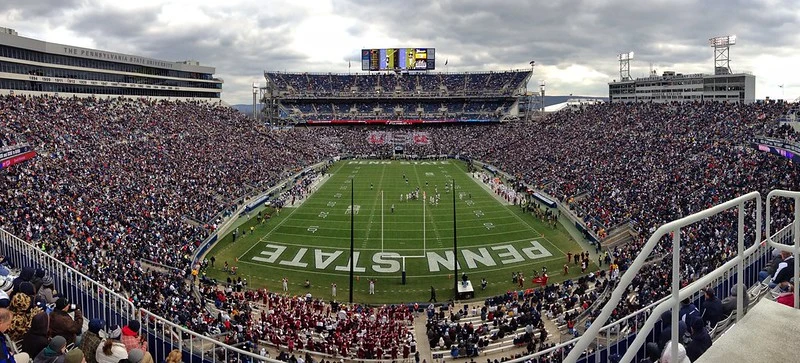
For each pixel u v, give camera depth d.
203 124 89.50
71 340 10.31
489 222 56.19
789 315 5.19
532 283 39.72
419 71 154.00
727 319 7.51
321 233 52.53
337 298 37.38
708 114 72.56
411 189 74.69
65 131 60.25
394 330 30.05
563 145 86.25
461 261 44.50
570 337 27.67
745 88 106.94
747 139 56.78
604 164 68.06
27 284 11.27
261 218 56.97
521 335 28.44
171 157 66.94
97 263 31.66
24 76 72.88
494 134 118.56
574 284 38.66
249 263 44.19
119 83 91.69
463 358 27.30
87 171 51.59
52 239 33.41
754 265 12.45
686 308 8.23
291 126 129.50
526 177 75.94
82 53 83.00
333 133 126.06
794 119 59.53
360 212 60.97
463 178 84.62
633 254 37.97
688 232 36.75
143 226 43.31
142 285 30.88
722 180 48.16
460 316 33.12
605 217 50.25
